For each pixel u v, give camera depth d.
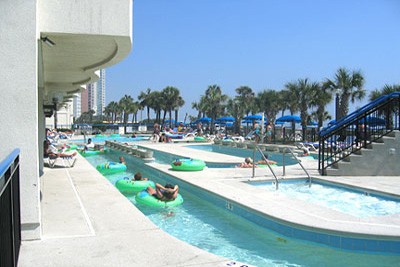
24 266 4.29
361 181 10.55
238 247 6.39
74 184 9.89
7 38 4.98
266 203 7.75
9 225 3.68
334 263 5.51
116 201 7.76
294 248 6.16
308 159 17.45
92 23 5.89
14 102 5.00
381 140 11.80
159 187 9.21
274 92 57.06
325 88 35.06
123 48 7.26
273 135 36.06
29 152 5.06
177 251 4.80
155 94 86.19
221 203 8.68
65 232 5.57
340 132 12.16
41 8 5.71
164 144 30.97
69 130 59.16
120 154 22.38
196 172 12.57
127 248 4.89
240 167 13.89
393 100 11.91
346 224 6.18
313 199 9.10
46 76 13.01
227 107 78.81
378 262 5.50
